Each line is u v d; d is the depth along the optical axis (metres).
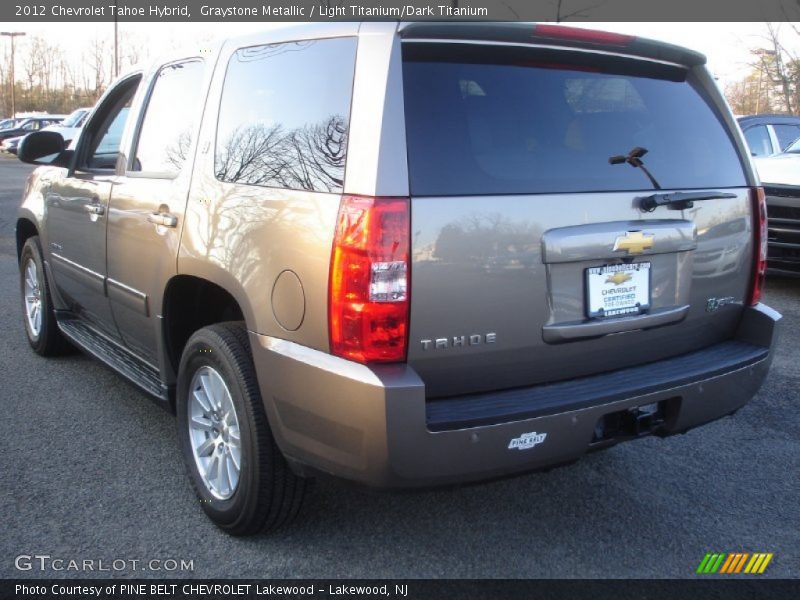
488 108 2.85
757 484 3.89
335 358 2.65
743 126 10.65
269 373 2.87
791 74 21.17
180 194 3.48
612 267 2.99
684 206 3.17
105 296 4.30
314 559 3.13
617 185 3.03
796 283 8.79
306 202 2.78
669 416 3.15
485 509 3.58
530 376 2.90
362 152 2.63
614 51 3.16
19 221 5.62
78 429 4.32
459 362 2.72
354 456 2.63
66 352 5.61
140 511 3.45
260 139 3.12
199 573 3.01
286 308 2.81
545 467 2.86
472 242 2.67
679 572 3.11
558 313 2.88
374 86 2.66
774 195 7.76
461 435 2.62
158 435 4.27
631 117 3.22
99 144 4.64
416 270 2.58
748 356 3.36
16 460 3.92
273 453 3.03
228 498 3.22
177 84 3.83
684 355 3.36
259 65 3.22
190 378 3.46
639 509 3.61
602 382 3.00
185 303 3.67
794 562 3.20
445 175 2.66
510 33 2.86
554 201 2.82
